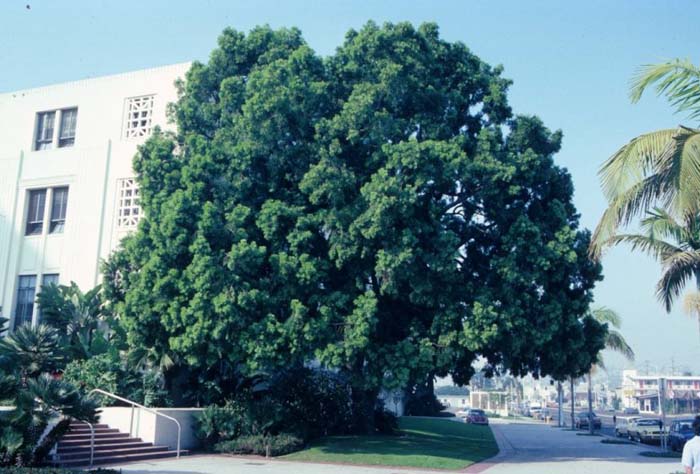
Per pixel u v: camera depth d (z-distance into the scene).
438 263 20.45
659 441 34.62
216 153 21.97
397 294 21.64
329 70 23.94
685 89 13.09
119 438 20.00
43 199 32.19
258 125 21.83
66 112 33.41
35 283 31.05
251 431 22.69
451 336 21.11
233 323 19.84
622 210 13.67
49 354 19.36
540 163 23.34
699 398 97.50
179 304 20.22
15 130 33.66
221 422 22.52
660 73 13.09
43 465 15.36
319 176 20.89
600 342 24.88
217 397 24.72
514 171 21.50
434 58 24.72
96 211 30.56
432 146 21.03
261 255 20.39
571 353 23.33
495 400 116.81
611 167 13.16
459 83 25.20
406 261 20.00
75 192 31.22
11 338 19.59
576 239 23.72
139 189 23.27
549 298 22.39
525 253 21.89
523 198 23.77
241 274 20.36
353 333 20.17
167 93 31.16
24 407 14.00
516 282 21.56
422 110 23.50
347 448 22.98
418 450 23.23
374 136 21.73
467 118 25.09
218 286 19.92
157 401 22.89
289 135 22.36
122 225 30.12
